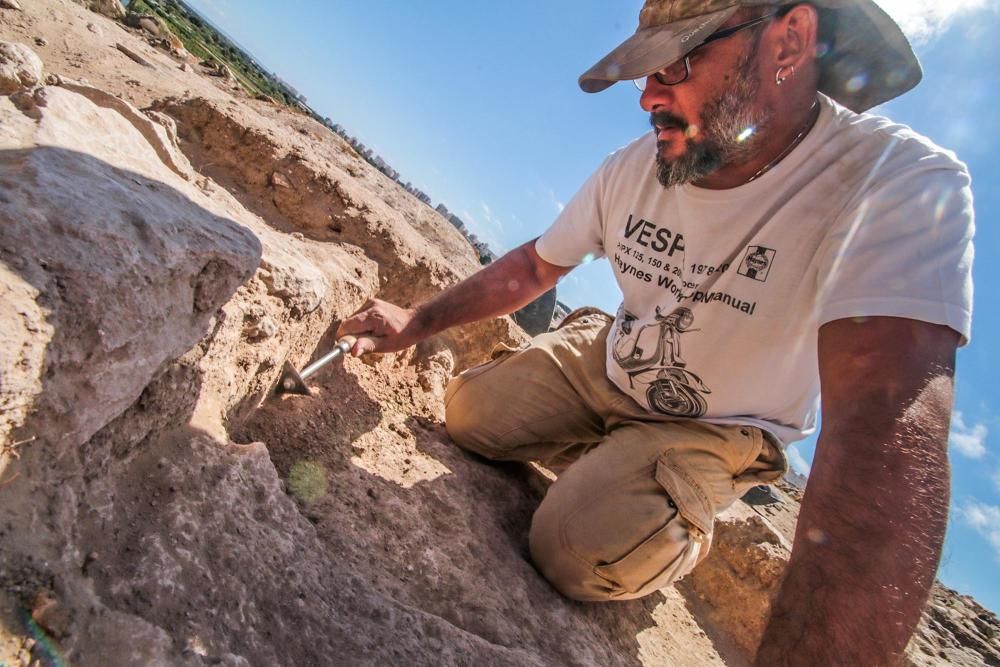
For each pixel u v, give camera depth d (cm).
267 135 288
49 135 115
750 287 172
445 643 127
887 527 100
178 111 289
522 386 239
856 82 164
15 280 78
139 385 104
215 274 117
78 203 96
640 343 203
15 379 75
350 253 280
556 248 238
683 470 190
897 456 106
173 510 110
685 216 183
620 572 188
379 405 251
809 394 198
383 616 124
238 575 109
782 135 163
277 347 186
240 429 178
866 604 96
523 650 152
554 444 251
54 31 552
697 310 183
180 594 97
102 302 89
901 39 153
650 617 250
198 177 221
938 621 426
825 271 151
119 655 81
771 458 200
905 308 122
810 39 149
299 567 121
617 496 189
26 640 75
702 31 146
